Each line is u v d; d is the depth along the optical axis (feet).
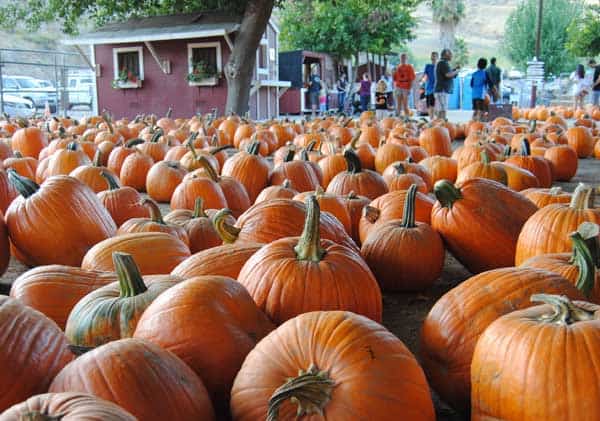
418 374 6.19
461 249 12.42
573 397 5.80
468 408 7.96
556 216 11.18
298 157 24.22
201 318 6.98
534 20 201.36
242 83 65.62
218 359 6.91
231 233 11.28
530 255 11.30
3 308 6.63
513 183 18.29
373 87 110.01
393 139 31.07
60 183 13.20
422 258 11.84
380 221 13.89
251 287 8.41
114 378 5.80
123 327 7.57
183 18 76.79
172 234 12.41
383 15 145.89
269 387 6.03
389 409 5.79
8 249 13.06
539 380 5.96
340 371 5.90
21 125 37.45
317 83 103.55
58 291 9.23
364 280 8.50
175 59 76.64
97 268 10.23
